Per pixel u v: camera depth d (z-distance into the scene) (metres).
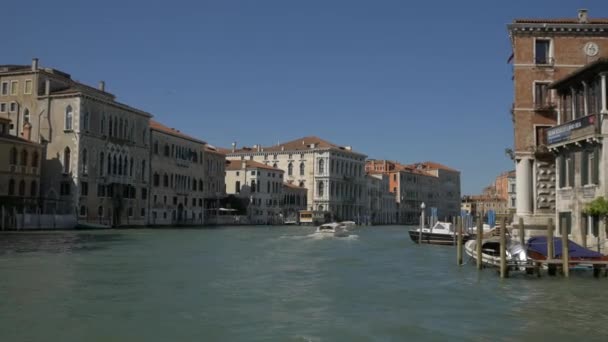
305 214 104.19
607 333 14.23
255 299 18.83
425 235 48.84
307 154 118.06
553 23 35.97
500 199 155.75
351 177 123.50
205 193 93.06
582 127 26.94
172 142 83.31
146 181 77.19
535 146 35.97
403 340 13.64
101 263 28.56
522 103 36.31
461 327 14.90
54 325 14.77
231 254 35.88
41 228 58.25
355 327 14.87
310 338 13.76
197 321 15.43
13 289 19.92
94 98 66.81
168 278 23.53
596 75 26.86
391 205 143.12
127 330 14.40
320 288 21.38
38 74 66.06
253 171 104.56
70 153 64.50
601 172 25.84
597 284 21.36
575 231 28.30
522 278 23.11
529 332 14.36
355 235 65.00
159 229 69.81
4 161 57.62
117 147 71.06
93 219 66.62
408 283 22.78
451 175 172.38
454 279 23.61
